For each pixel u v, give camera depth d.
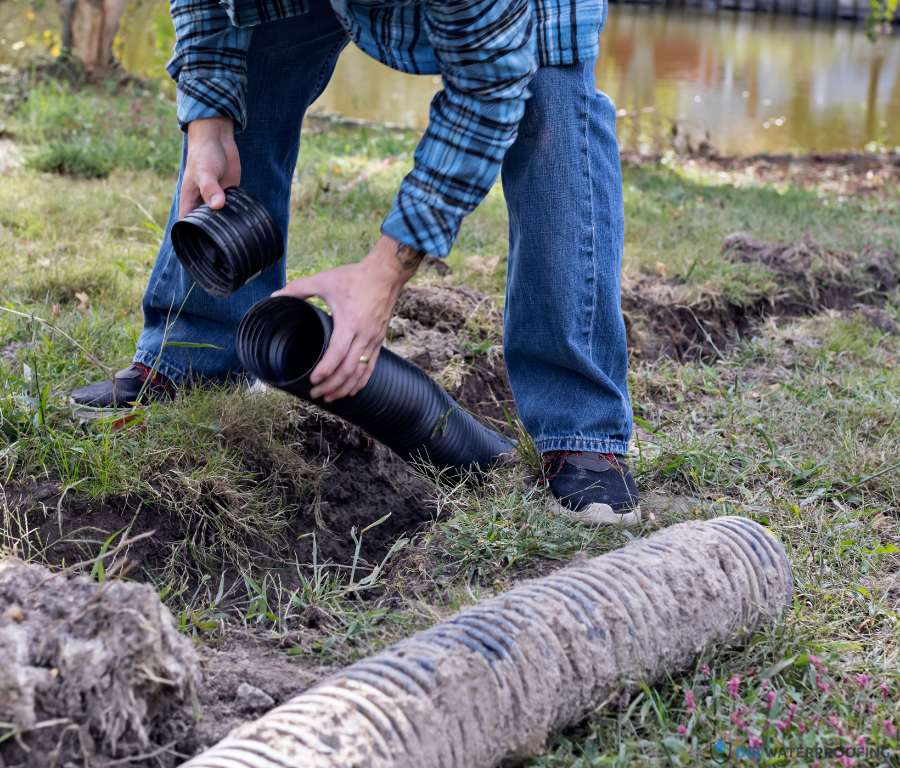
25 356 3.27
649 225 6.20
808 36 22.50
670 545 2.31
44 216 5.26
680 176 8.74
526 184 2.82
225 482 2.78
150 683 1.80
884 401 3.86
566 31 2.72
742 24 24.42
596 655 2.01
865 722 2.05
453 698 1.81
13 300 3.97
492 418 3.73
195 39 2.73
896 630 2.41
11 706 1.70
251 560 2.74
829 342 4.54
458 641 1.90
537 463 3.02
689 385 4.00
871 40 15.91
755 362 4.41
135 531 2.65
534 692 1.91
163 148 7.16
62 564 2.45
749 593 2.31
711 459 3.26
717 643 2.23
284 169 3.07
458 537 2.73
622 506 2.88
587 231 2.83
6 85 9.09
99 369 3.29
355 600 2.62
